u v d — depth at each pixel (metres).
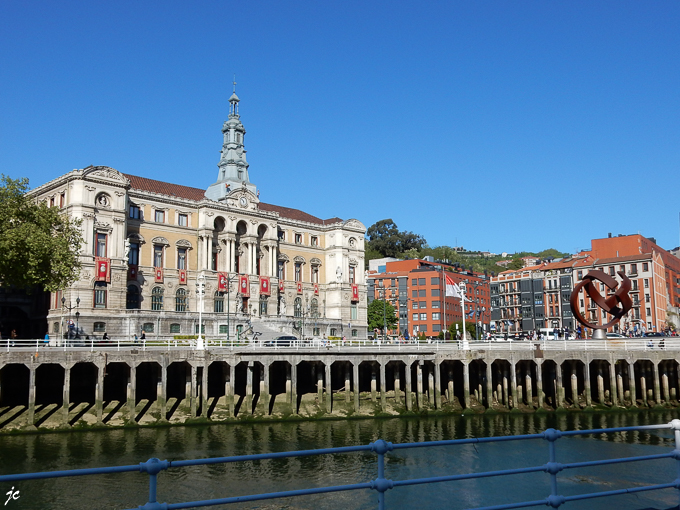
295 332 108.56
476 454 44.47
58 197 94.88
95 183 92.44
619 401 71.06
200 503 10.89
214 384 71.12
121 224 94.94
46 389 64.94
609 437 50.31
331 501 33.78
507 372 72.25
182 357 61.88
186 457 46.03
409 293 173.12
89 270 89.94
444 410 68.38
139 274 100.19
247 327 97.69
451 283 96.75
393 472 40.00
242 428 59.62
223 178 126.69
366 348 70.12
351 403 68.38
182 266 106.69
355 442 52.31
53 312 90.94
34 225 67.00
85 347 58.66
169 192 112.50
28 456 46.09
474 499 33.28
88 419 58.88
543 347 71.19
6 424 56.06
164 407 60.56
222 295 109.50
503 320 181.12
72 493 36.00
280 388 72.94
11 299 95.25
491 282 188.00
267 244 118.25
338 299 127.44
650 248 159.88
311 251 128.75
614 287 75.00
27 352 56.41
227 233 111.31
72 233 73.31
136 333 91.44
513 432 56.69
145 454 46.97
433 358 68.88
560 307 164.00
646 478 36.44
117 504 33.94
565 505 28.89
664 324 147.25
